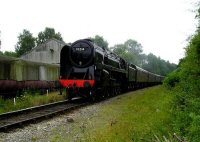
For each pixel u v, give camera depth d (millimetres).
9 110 15391
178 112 9148
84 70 19375
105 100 20250
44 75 28406
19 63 22641
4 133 9094
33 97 20594
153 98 18234
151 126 8617
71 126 10297
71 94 19250
